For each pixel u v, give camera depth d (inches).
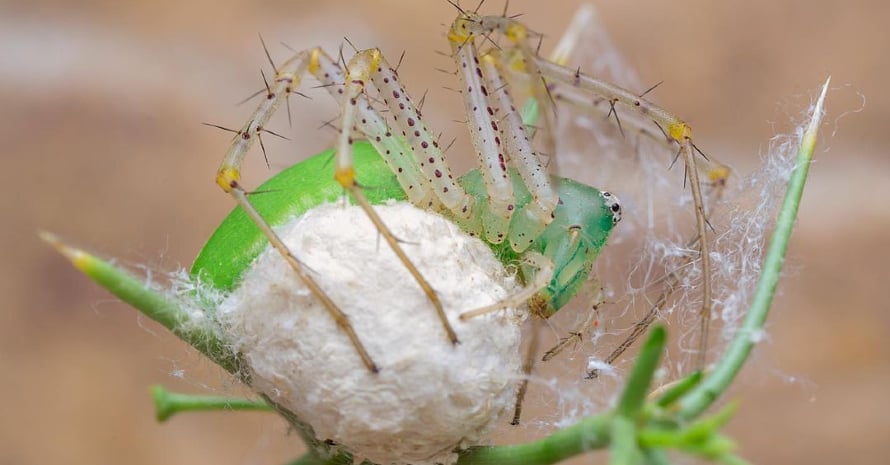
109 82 9.1
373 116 4.7
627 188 6.3
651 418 4.2
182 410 4.7
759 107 9.3
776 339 7.8
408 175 4.7
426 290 4.5
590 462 6.5
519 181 4.8
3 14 9.7
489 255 4.7
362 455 4.6
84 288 8.1
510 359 4.6
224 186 4.6
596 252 4.8
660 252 5.7
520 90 4.9
